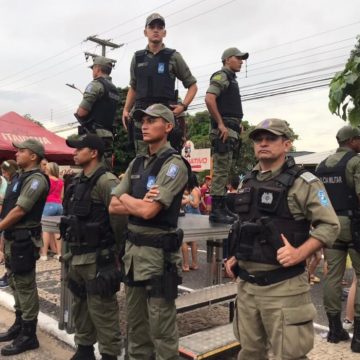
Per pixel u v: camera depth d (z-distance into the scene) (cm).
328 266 462
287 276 264
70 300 477
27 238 436
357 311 435
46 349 457
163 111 337
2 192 757
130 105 512
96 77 514
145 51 481
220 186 525
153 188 317
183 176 328
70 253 384
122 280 359
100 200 372
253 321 280
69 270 397
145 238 323
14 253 434
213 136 527
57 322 516
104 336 380
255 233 269
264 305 268
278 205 266
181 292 657
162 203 314
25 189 433
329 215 262
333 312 461
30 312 447
